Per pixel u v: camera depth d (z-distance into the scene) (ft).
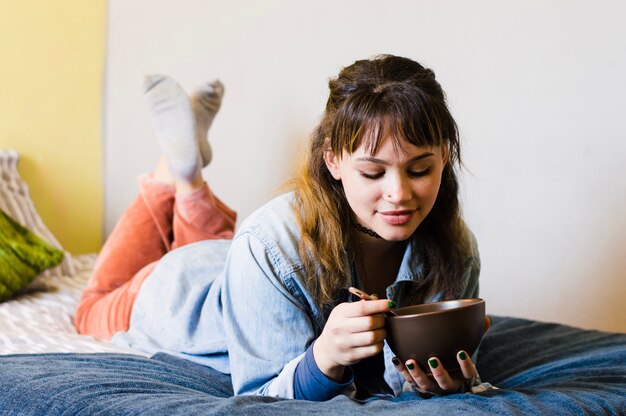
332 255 3.85
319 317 3.97
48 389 3.67
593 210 6.50
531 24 6.69
